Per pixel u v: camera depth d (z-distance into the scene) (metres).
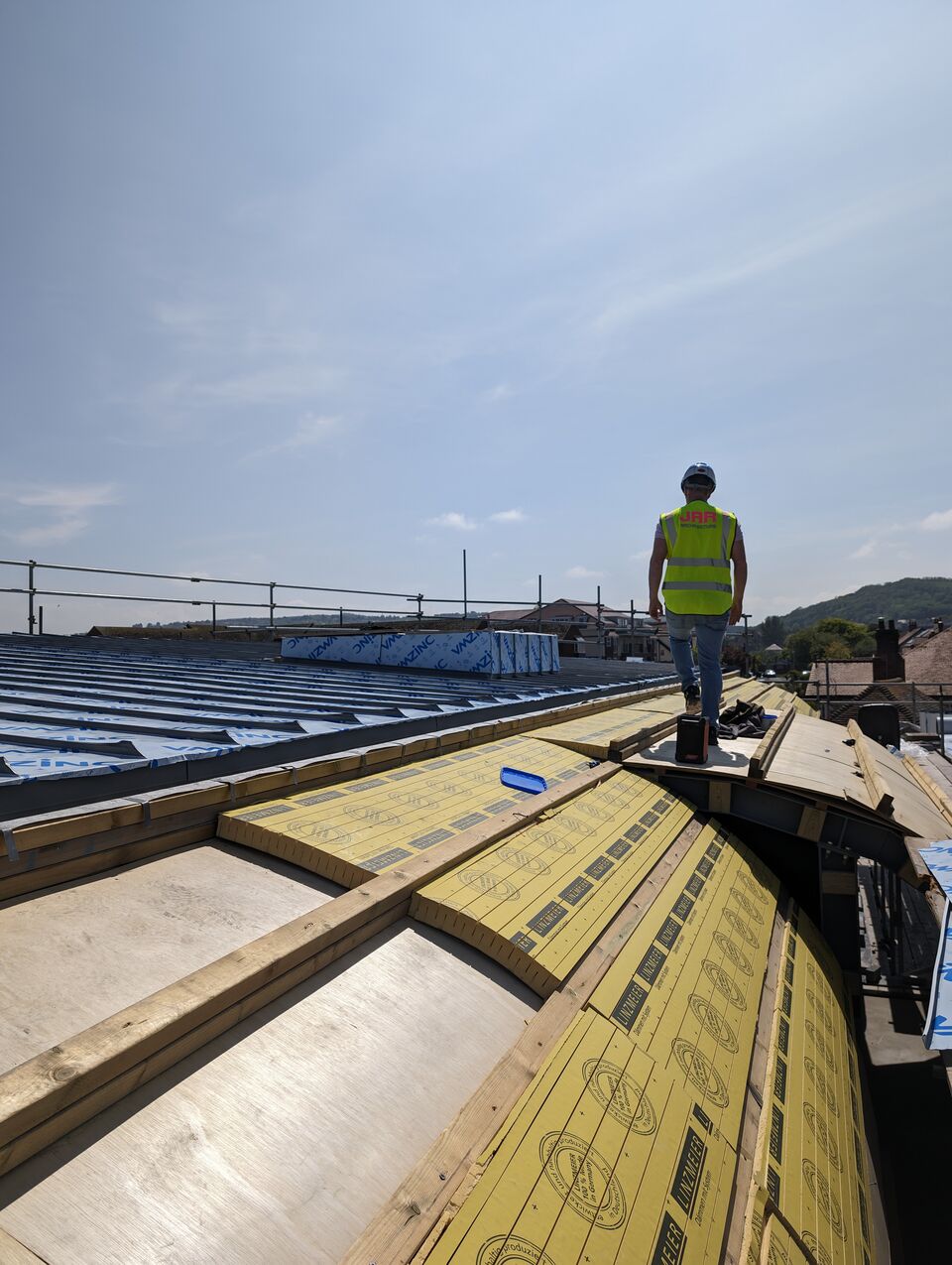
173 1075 1.90
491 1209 1.80
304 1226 1.66
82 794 2.95
